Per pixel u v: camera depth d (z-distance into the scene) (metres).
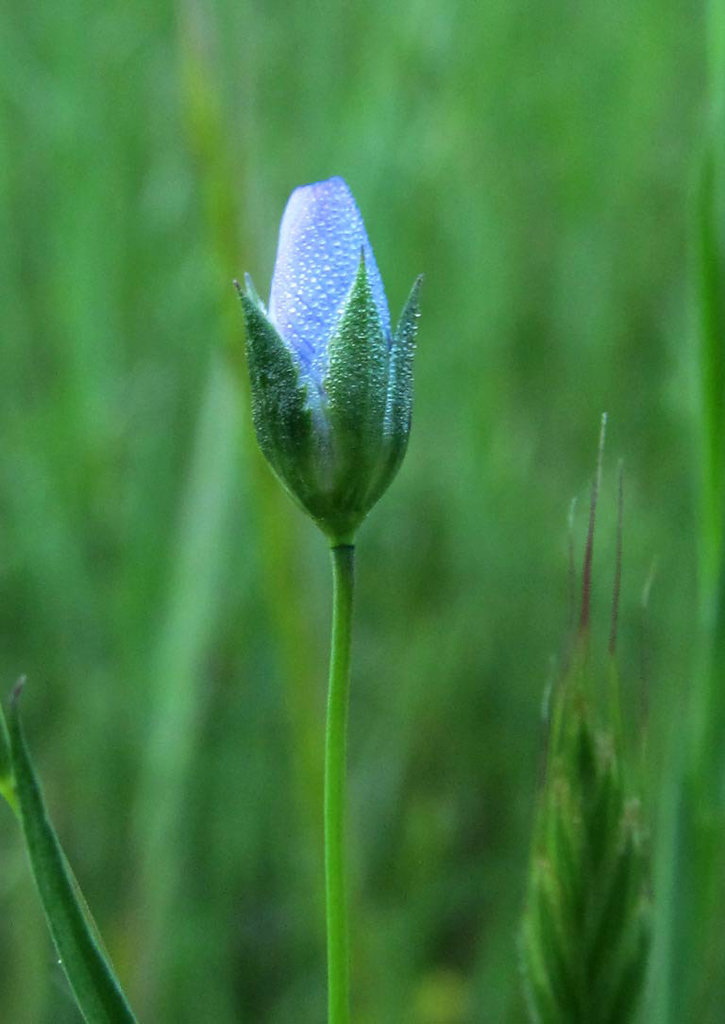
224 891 0.15
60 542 0.16
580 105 0.22
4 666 0.16
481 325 0.19
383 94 0.17
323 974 0.14
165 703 0.13
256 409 0.08
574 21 0.23
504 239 0.20
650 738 0.15
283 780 0.16
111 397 0.17
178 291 0.17
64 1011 0.13
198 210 0.18
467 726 0.17
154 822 0.13
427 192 0.19
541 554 0.18
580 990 0.10
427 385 0.19
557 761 0.10
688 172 0.22
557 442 0.20
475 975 0.14
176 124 0.19
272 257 0.12
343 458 0.08
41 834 0.08
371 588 0.18
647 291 0.21
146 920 0.13
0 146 0.18
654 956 0.10
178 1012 0.14
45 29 0.18
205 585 0.13
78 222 0.18
